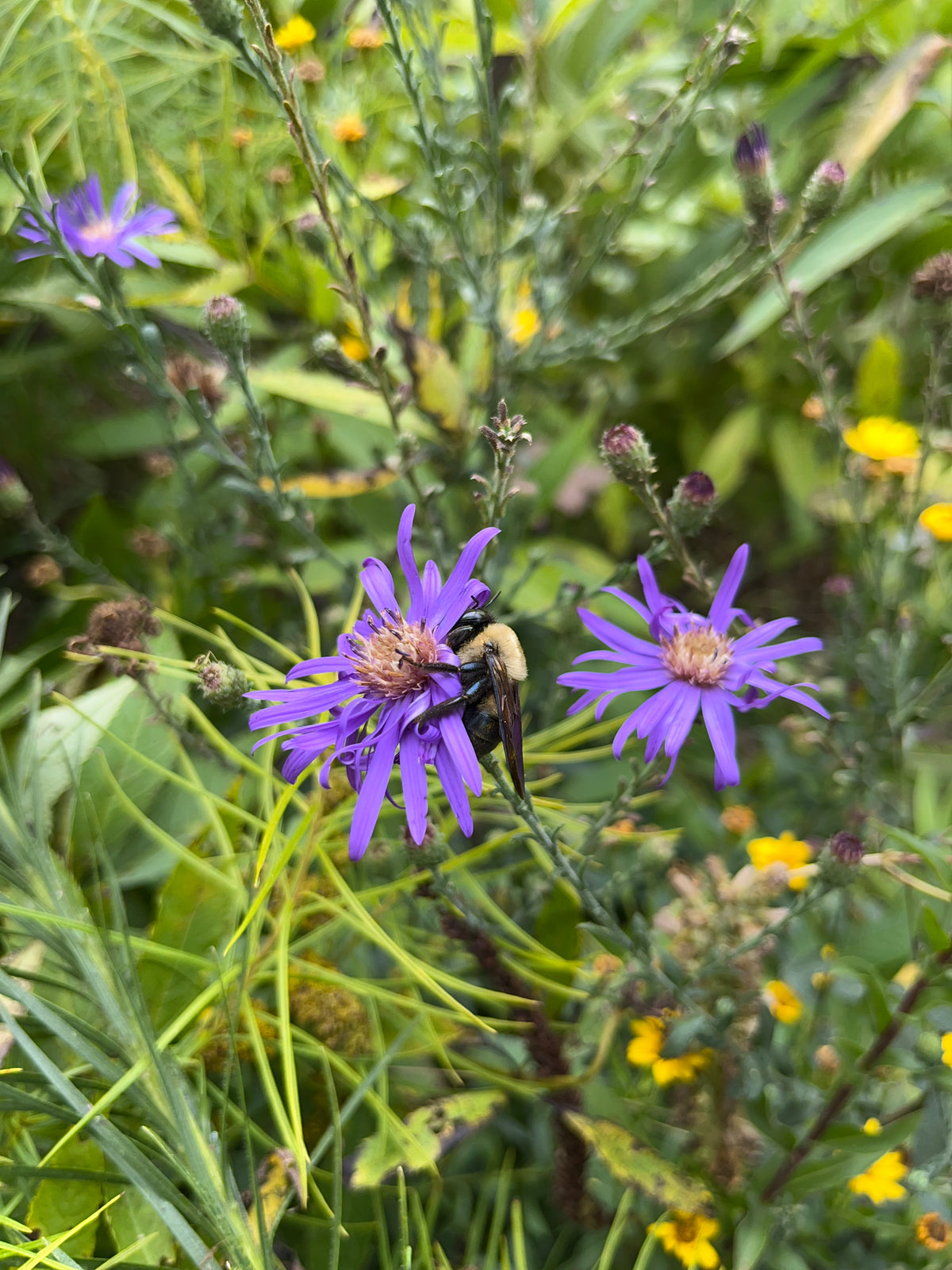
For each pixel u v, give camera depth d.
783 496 0.36
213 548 0.28
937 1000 0.18
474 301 0.25
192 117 0.29
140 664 0.19
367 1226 0.19
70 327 0.29
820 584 0.36
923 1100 0.19
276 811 0.15
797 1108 0.20
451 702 0.15
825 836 0.27
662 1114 0.22
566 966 0.19
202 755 0.21
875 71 0.32
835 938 0.23
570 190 0.32
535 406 0.32
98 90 0.26
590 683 0.17
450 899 0.17
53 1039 0.17
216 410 0.26
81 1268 0.14
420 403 0.25
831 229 0.29
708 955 0.19
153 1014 0.18
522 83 0.31
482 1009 0.22
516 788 0.16
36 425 0.32
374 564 0.16
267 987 0.20
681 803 0.27
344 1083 0.20
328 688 0.16
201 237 0.28
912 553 0.26
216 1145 0.15
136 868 0.21
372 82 0.30
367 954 0.22
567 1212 0.21
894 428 0.29
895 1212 0.21
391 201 0.30
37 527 0.24
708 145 0.35
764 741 0.28
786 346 0.33
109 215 0.24
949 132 0.32
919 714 0.24
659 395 0.34
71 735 0.20
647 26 0.38
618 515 0.31
